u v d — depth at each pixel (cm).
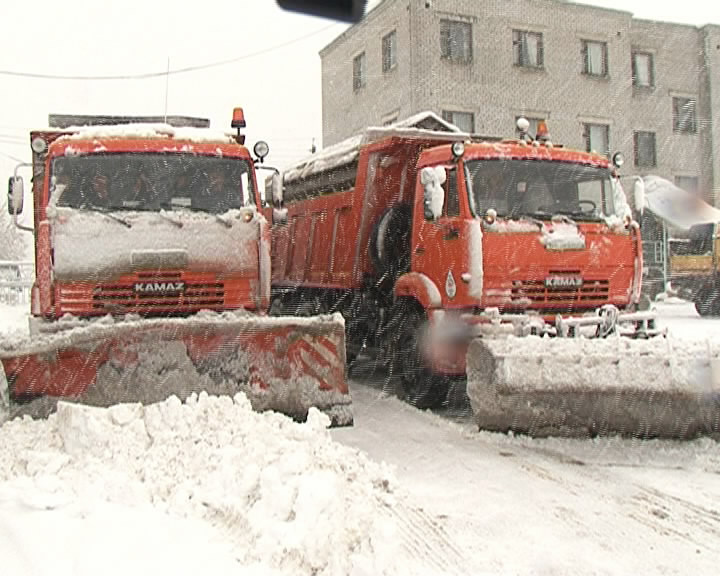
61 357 599
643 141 3216
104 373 608
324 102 3422
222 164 795
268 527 399
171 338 625
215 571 366
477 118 2841
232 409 544
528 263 768
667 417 638
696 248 2250
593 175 838
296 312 1221
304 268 1169
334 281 1052
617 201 839
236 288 753
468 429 720
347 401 670
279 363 653
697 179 3309
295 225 1213
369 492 481
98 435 502
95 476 462
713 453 630
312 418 544
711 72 3306
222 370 638
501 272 759
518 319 739
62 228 715
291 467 436
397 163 939
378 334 955
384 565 382
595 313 791
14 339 602
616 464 605
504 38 2881
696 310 2203
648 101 3222
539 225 778
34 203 815
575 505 513
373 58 2989
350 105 3184
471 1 2823
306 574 372
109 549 381
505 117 2889
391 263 926
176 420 524
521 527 474
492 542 450
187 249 736
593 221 809
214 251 745
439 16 2772
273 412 586
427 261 827
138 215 735
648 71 3228
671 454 629
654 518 490
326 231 1080
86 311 712
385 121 2917
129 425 517
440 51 2783
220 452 476
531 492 539
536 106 2941
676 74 3269
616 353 640
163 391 621
